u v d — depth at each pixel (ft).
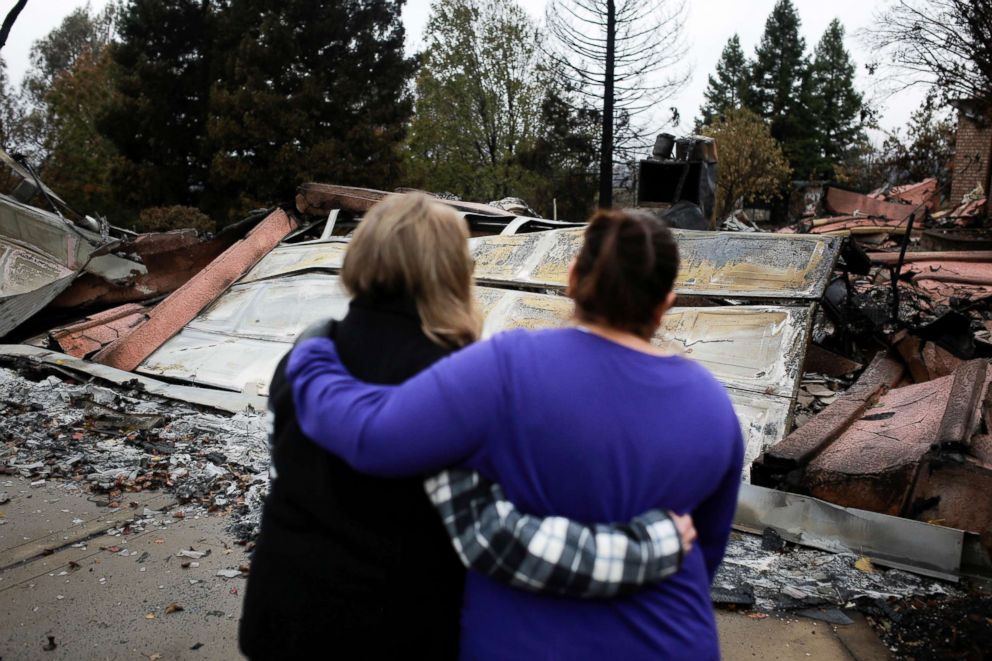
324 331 4.83
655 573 4.05
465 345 4.76
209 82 94.22
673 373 4.34
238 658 8.61
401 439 3.98
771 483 12.15
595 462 4.04
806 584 10.12
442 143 119.34
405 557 4.42
